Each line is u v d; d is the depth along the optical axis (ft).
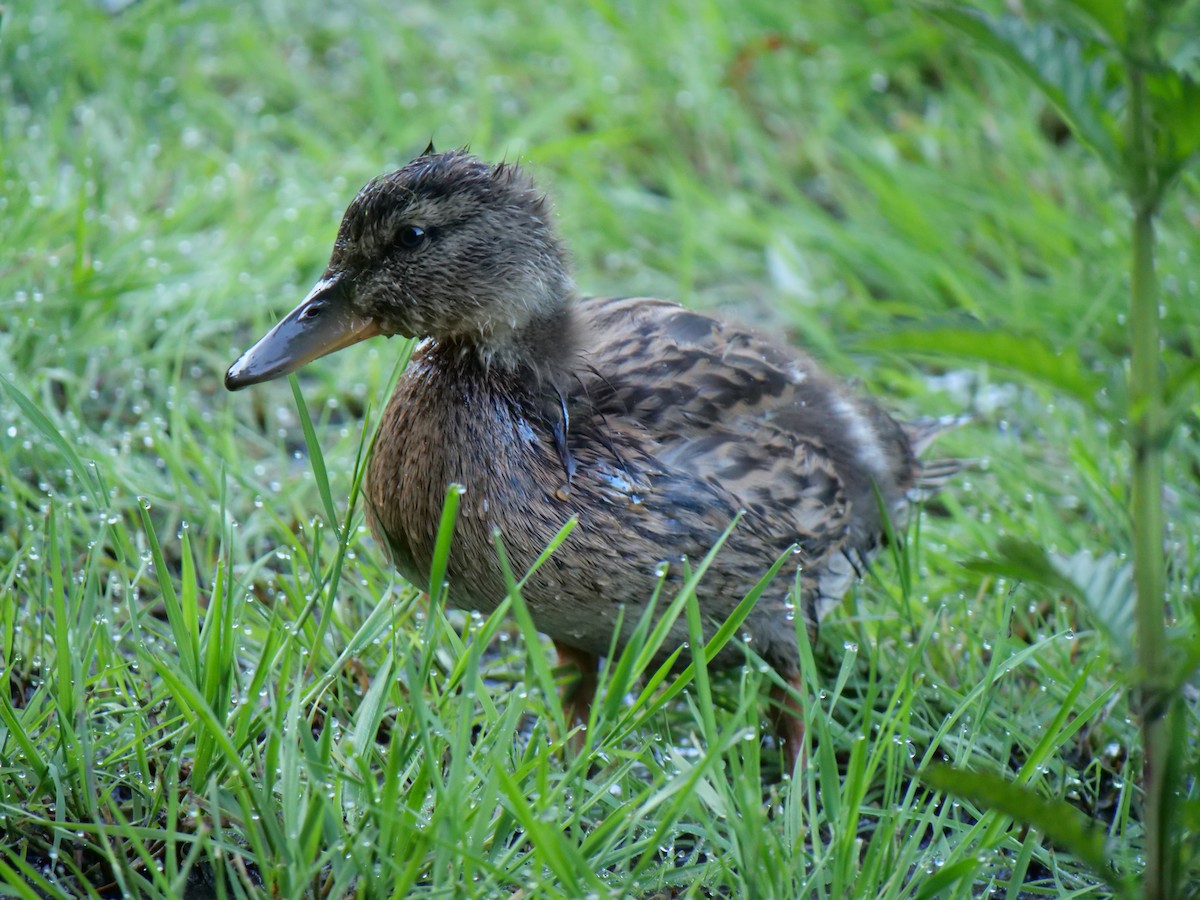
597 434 21.44
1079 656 24.84
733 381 22.91
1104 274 34.09
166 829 18.35
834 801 18.35
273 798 18.44
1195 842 16.21
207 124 39.14
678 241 37.04
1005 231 35.86
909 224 36.04
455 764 17.07
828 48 41.81
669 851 19.40
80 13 40.06
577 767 18.13
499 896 17.46
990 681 20.51
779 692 23.21
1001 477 28.99
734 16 42.42
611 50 42.09
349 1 44.60
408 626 24.17
